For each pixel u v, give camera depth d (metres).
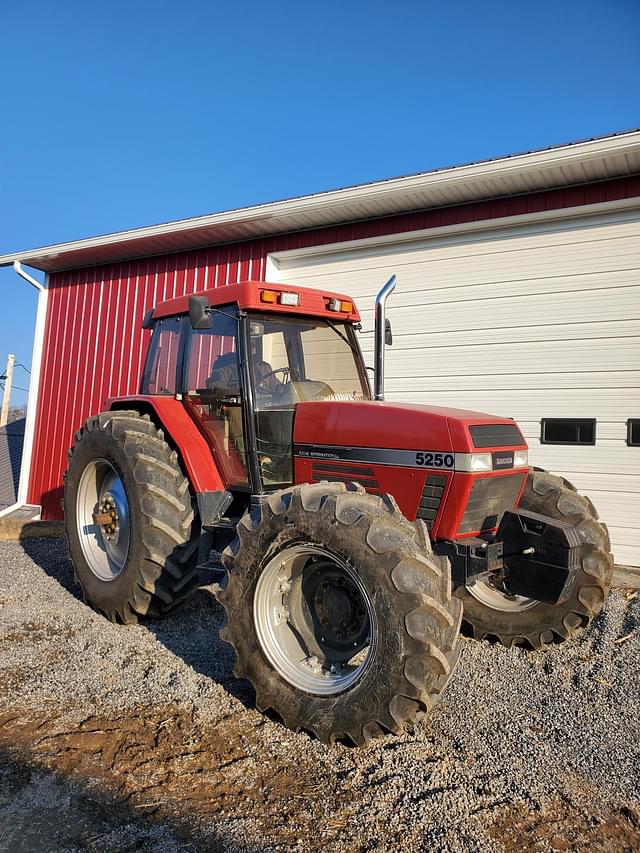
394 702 2.50
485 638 4.09
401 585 2.52
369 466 3.31
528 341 6.15
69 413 9.09
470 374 6.43
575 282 5.93
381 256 6.98
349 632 2.87
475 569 2.99
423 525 2.70
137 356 8.57
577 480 5.87
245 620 2.97
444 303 6.60
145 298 8.57
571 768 2.59
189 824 2.18
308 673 2.86
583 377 5.88
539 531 3.06
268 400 3.83
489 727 2.93
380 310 3.88
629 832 2.21
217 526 3.94
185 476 4.20
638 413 5.63
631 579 5.26
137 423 4.36
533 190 6.04
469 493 3.04
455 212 6.46
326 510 2.76
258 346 3.89
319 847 2.08
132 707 3.02
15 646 3.81
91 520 4.66
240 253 7.82
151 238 7.74
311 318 4.17
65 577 5.54
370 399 4.37
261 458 3.77
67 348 9.23
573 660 3.75
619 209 5.71
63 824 2.17
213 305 4.05
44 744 2.68
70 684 3.27
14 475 11.34
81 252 8.41
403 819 2.23
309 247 7.34
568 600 3.72
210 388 4.10
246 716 2.95
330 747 2.69
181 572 3.99
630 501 5.64
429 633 2.47
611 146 5.14
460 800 2.34
